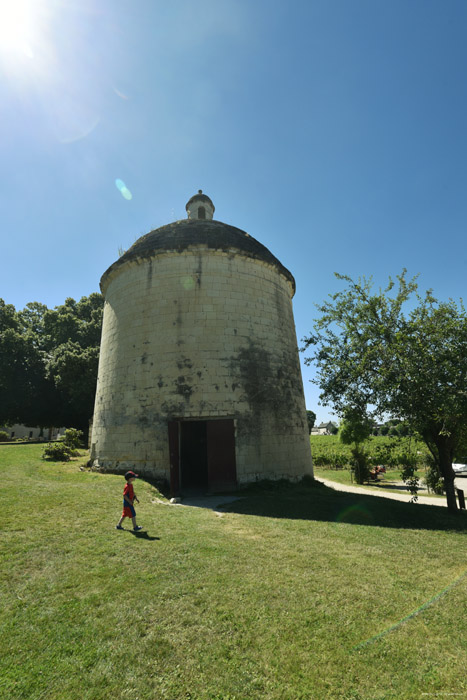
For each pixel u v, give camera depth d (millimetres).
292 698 3184
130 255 15422
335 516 9477
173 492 11820
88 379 29406
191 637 3945
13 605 4496
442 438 10812
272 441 13633
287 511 9711
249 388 13680
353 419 12336
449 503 10617
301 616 4398
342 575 5598
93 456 14656
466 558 6613
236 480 12398
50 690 3205
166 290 14367
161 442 12711
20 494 9211
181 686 3285
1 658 3580
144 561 5797
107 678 3355
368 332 11633
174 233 15812
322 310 12922
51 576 5234
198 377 13188
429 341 10398
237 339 14055
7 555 5824
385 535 7906
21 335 32844
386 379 10719
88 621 4188
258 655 3699
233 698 3166
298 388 15945
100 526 7395
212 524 8078
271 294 15883
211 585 5066
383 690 3312
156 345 13797
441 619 4461
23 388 31875
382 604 4766
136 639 3900
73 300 39625
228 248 14742
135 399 13555
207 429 12742
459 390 9602
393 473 28484
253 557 6133
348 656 3730
